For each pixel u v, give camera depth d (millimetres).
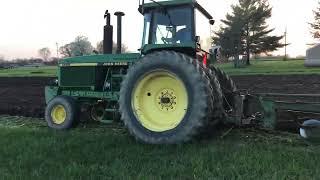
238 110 7488
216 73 8703
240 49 47750
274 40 50750
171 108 7289
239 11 50094
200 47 8289
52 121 9586
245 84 18781
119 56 9258
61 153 6461
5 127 9047
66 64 9977
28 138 7543
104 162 5949
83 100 9742
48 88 10375
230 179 5125
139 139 7234
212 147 6629
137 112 7406
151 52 8289
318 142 6480
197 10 8242
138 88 7477
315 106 7039
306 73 24812
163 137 7043
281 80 19891
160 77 7363
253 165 5562
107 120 9211
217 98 7359
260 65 43906
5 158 6270
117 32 9602
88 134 8125
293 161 5691
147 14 8391
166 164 5828
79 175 5301
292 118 7379
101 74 9625
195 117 6887
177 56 7242
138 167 5664
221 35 46750
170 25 8148
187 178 5203
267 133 7992
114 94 9258
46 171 5508
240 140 7426
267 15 50750
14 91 17891
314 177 5082
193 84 6953
